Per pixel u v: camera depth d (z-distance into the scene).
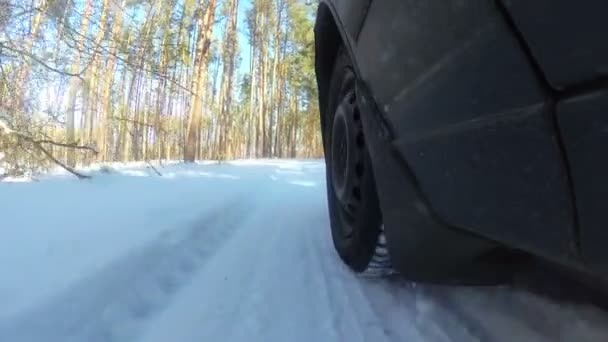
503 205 1.08
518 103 0.92
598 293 1.37
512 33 0.88
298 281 2.60
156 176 9.15
